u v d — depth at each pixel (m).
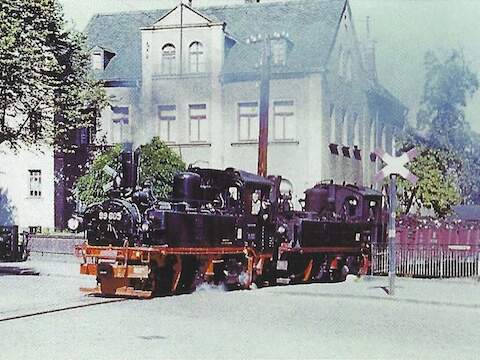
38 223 26.12
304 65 23.38
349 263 22.73
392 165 16.75
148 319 12.21
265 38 23.66
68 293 15.92
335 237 21.77
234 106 23.39
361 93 26.91
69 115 24.38
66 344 9.91
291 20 24.59
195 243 16.38
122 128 24.17
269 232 19.50
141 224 15.30
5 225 26.08
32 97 24.38
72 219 15.66
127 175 15.96
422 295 16.83
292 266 20.05
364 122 27.31
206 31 23.47
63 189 25.66
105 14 25.83
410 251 23.33
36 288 16.86
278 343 10.19
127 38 25.25
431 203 28.80
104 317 12.39
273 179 20.16
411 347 10.21
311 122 23.22
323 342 10.36
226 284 17.66
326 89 23.69
